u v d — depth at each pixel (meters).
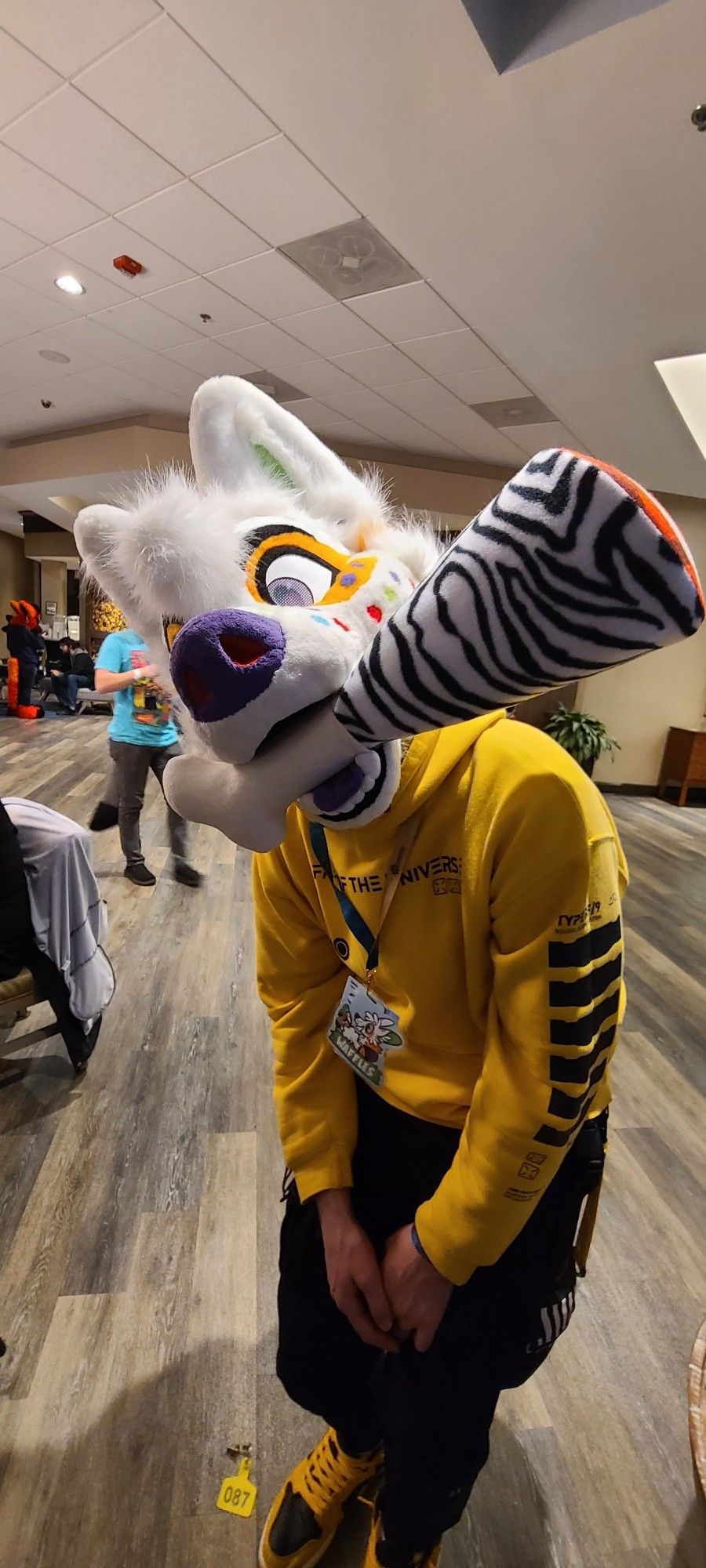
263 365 4.70
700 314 3.10
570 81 2.07
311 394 5.09
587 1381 1.19
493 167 2.46
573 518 0.25
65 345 4.71
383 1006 0.59
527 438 5.65
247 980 2.39
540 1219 0.60
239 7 2.04
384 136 2.41
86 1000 1.77
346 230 3.08
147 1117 1.72
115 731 3.01
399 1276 0.56
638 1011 2.48
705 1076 2.10
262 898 0.68
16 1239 1.38
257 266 3.49
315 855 0.58
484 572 0.28
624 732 7.08
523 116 2.22
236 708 0.36
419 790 0.48
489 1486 1.04
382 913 0.53
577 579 0.26
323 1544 0.91
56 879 1.69
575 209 2.59
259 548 0.46
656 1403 1.17
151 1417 1.10
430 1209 0.54
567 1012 0.46
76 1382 1.14
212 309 4.00
